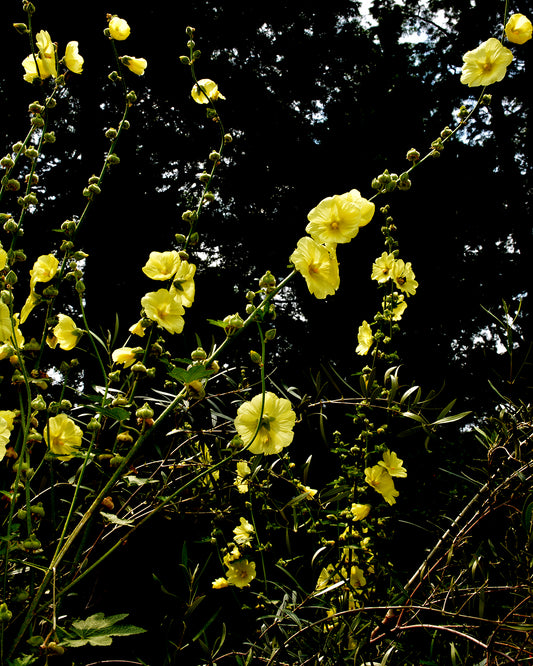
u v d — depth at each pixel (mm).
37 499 1682
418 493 3721
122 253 7309
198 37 8602
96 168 7691
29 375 1513
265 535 2029
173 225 8109
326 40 10172
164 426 1845
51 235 7023
